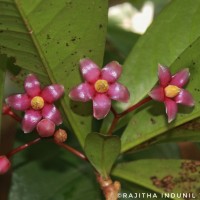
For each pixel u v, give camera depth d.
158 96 0.16
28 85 0.16
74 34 0.16
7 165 0.16
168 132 0.17
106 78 0.16
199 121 0.17
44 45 0.16
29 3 0.15
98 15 0.16
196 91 0.17
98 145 0.16
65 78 0.17
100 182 0.17
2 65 0.16
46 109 0.16
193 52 0.17
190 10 0.17
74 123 0.17
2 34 0.16
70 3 0.15
